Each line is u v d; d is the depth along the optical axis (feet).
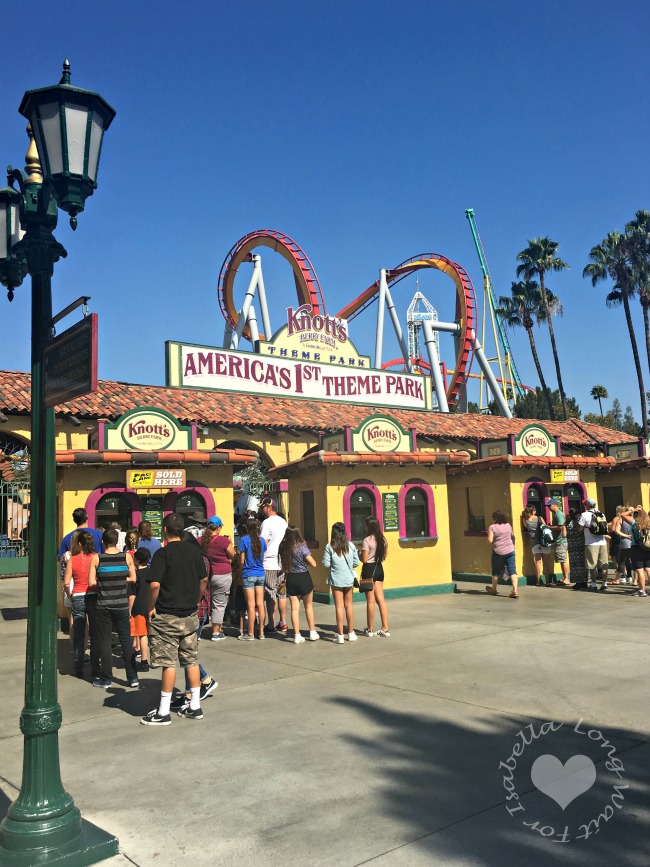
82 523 27.86
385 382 83.20
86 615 27.09
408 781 15.10
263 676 25.14
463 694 21.65
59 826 11.99
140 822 13.57
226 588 32.58
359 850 12.19
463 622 34.58
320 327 79.77
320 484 44.68
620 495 58.90
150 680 25.86
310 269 104.83
